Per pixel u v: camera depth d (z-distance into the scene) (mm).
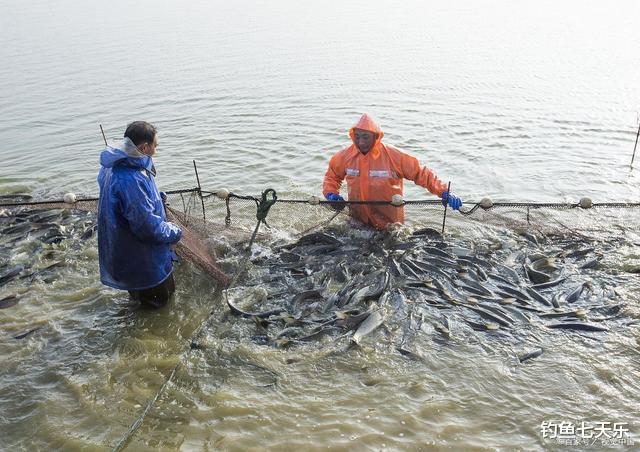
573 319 6281
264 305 6875
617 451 4473
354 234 8359
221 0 52656
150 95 17922
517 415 4906
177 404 5176
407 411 4992
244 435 4793
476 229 8602
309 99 16859
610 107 15125
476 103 15891
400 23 33719
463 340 5996
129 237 6027
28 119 15852
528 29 30203
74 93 18516
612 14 35438
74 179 11516
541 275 7055
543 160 11562
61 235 8672
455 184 10547
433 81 18719
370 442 4664
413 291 6973
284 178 11148
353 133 7832
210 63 22719
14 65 23672
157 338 6215
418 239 8258
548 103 15719
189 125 14797
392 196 8133
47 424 4953
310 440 4711
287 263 7727
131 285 6328
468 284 7020
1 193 10844
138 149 5777
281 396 5262
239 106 16375
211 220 9234
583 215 8734
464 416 4918
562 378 5336
